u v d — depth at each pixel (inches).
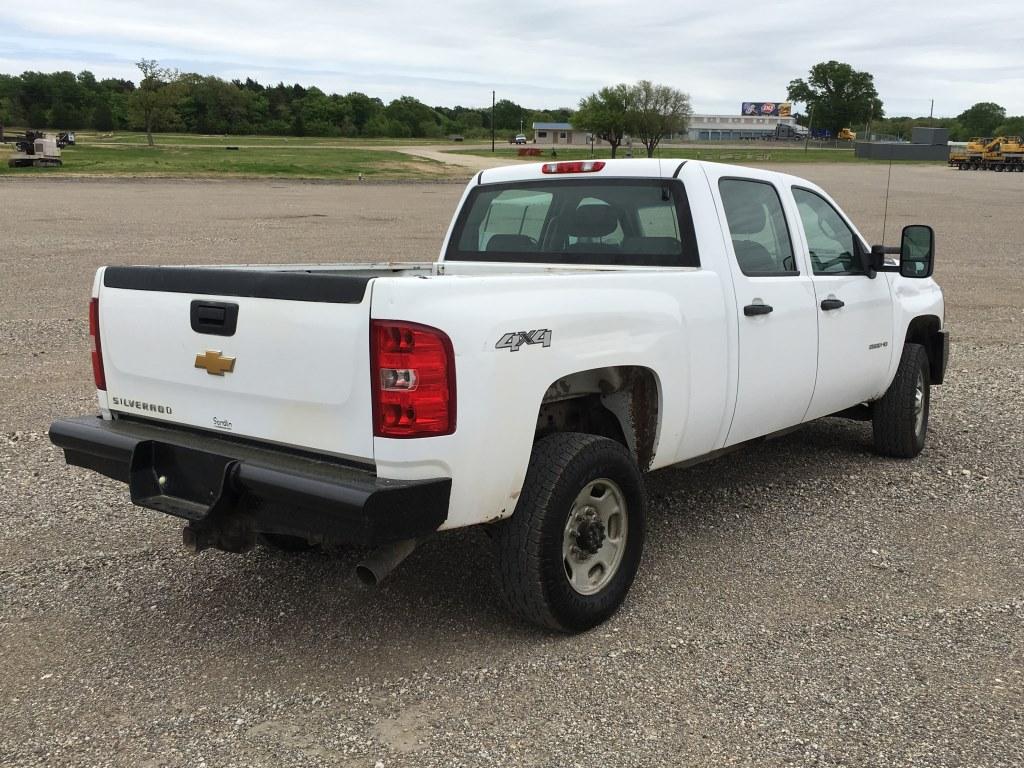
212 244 805.2
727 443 192.7
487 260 216.7
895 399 251.6
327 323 133.3
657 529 205.8
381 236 916.0
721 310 181.2
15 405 305.4
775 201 207.8
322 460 138.7
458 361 131.8
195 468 147.1
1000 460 259.0
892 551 192.9
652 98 4237.2
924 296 264.5
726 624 159.6
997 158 3053.6
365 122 7185.0
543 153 4114.2
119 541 197.2
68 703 135.2
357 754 122.9
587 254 198.5
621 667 145.0
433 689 138.9
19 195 1336.1
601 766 120.3
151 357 156.5
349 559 189.5
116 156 2561.5
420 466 131.0
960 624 159.8
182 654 149.8
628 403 169.5
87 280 593.3
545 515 144.6
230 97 6397.6
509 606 151.2
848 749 123.6
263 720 131.0
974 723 129.7
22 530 201.9
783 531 204.4
